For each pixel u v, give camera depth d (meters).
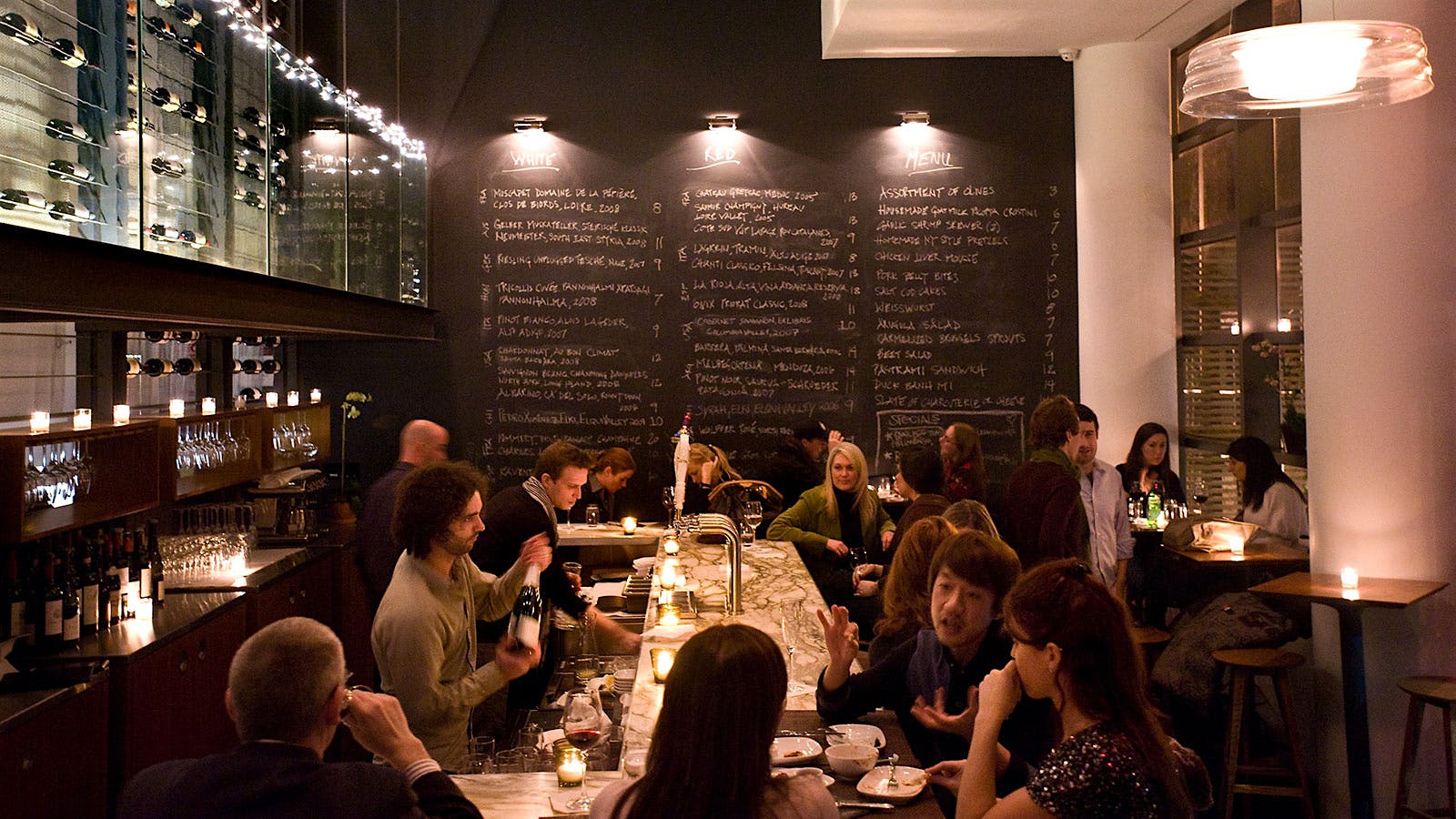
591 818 1.56
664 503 6.14
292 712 1.71
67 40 2.87
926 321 7.07
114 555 4.01
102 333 4.57
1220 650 4.38
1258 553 5.01
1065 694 1.81
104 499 3.91
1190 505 6.61
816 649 3.21
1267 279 5.80
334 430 7.00
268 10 6.16
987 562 2.38
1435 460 3.96
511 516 4.22
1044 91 7.04
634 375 7.07
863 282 7.08
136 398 5.08
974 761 1.94
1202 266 6.43
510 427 7.05
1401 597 3.70
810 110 7.04
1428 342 3.96
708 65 7.05
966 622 2.38
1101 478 5.43
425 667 2.74
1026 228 7.05
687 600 3.75
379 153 5.78
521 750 2.62
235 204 3.93
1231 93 3.25
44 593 3.52
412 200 6.51
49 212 2.77
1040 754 2.35
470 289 7.04
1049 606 1.83
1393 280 3.99
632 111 7.04
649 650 3.14
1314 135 4.28
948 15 6.02
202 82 3.67
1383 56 2.90
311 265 4.72
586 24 7.04
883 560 4.92
